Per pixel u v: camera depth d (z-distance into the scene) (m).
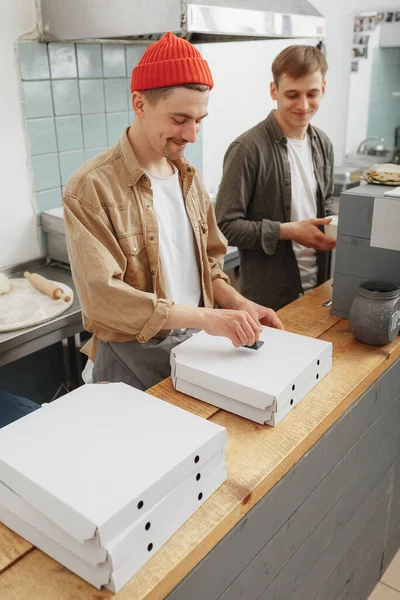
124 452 0.88
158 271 1.43
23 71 2.29
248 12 1.94
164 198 1.46
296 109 1.95
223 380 1.15
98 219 1.30
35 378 2.63
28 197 2.45
